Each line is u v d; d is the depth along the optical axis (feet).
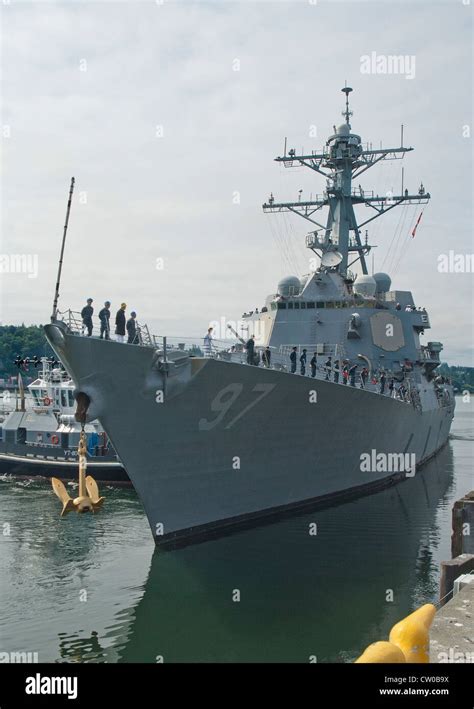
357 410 61.26
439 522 58.90
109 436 41.52
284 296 79.20
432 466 102.12
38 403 97.35
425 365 98.63
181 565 44.62
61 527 57.98
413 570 44.55
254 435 50.65
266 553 47.29
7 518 62.08
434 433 106.52
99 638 34.30
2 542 52.80
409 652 19.39
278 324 78.28
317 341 76.48
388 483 78.43
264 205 95.14
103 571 44.83
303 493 58.85
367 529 54.75
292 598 39.19
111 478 81.46
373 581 42.27
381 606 38.17
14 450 90.12
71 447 85.81
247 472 51.65
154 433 43.62
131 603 38.70
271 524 55.06
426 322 92.48
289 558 46.34
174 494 46.16
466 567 32.30
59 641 33.96
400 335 79.56
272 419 51.13
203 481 48.03
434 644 22.22
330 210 90.58
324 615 36.86
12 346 258.37
